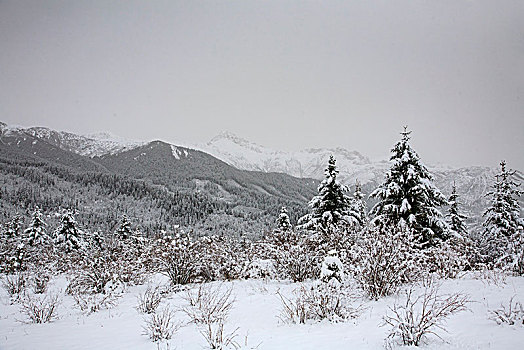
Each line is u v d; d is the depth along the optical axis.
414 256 9.33
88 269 11.93
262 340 5.71
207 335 6.14
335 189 21.02
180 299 9.85
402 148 17.31
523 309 6.25
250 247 15.46
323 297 7.15
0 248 16.73
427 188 16.59
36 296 11.65
